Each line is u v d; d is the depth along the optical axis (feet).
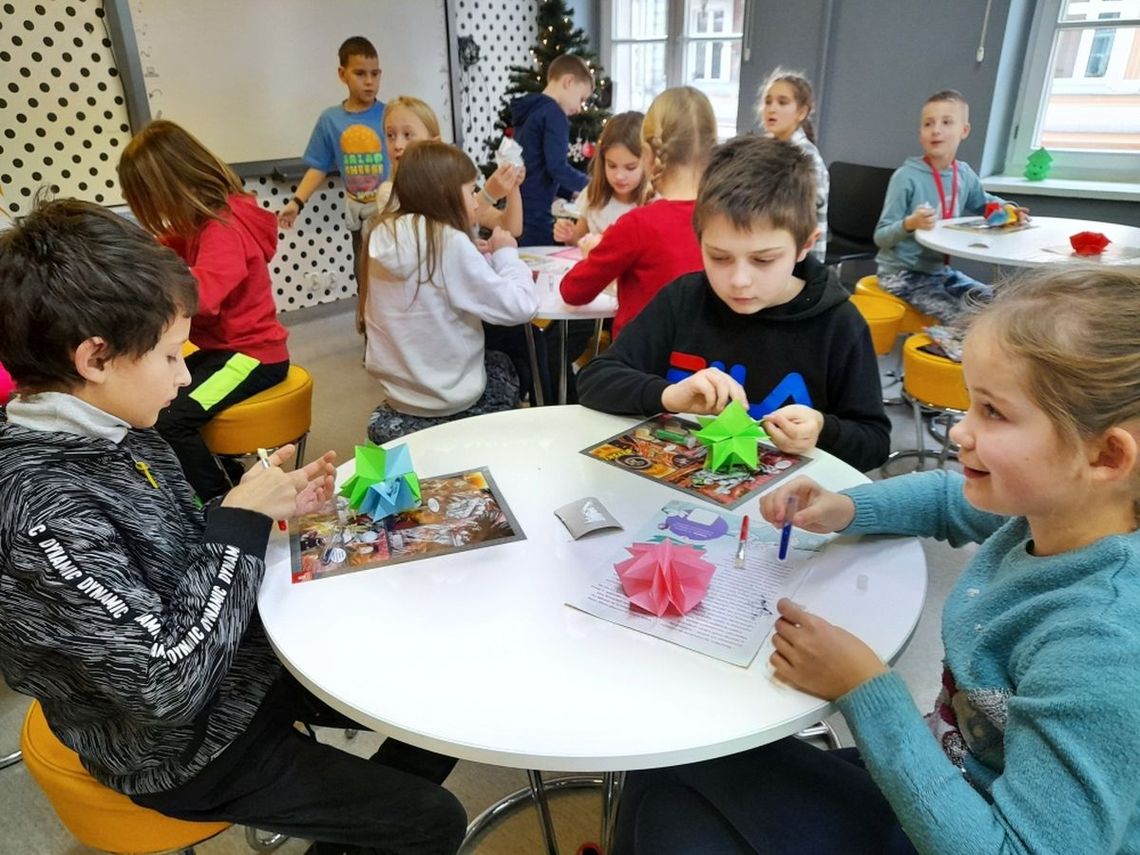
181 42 11.36
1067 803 1.93
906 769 2.22
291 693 3.54
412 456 4.14
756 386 4.67
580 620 2.80
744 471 3.91
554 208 11.34
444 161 6.20
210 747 3.08
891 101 13.23
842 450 4.25
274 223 7.33
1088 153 12.11
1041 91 12.34
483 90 16.08
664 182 6.57
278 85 12.63
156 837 3.25
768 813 2.77
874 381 4.51
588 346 9.93
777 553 3.20
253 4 12.00
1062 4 11.75
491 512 3.54
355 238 13.16
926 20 12.42
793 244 4.16
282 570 3.18
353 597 2.97
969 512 3.23
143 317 2.76
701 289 4.87
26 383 2.83
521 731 2.31
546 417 4.61
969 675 2.44
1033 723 2.04
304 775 3.21
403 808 3.18
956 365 7.46
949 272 10.56
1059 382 2.05
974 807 2.10
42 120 10.39
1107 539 2.19
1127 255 7.90
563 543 3.29
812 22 13.62
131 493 2.93
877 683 2.35
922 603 2.88
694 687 2.48
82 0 10.37
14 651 2.67
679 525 3.42
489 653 2.65
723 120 16.63
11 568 2.48
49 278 2.62
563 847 4.55
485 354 8.10
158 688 2.57
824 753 3.06
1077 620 2.06
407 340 6.50
